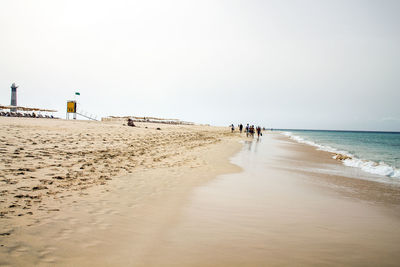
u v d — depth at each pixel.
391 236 4.18
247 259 3.15
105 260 2.92
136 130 23.08
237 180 8.02
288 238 3.89
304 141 41.44
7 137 10.71
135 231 3.81
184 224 4.23
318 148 26.16
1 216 3.83
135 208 4.83
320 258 3.28
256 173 9.47
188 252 3.25
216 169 9.62
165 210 4.85
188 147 15.95
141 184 6.61
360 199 6.60
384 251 3.59
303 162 13.84
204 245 3.49
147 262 2.94
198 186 6.90
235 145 21.67
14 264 2.67
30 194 4.95
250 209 5.23
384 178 10.21
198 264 2.96
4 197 4.61
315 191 7.18
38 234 3.42
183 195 5.93
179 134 25.53
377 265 3.17
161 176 7.70
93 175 6.93
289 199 6.17
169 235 3.76
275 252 3.39
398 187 8.45
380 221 4.94
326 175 10.11
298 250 3.49
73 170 7.16
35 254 2.92
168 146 15.27
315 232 4.19
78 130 16.69
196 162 10.81
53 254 2.96
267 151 18.80
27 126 15.47
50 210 4.31
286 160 14.21
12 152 8.23
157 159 10.57
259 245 3.59
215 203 5.50
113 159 9.41
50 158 8.20
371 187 8.23
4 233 3.32
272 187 7.33
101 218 4.19
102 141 13.47
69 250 3.08
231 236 3.85
